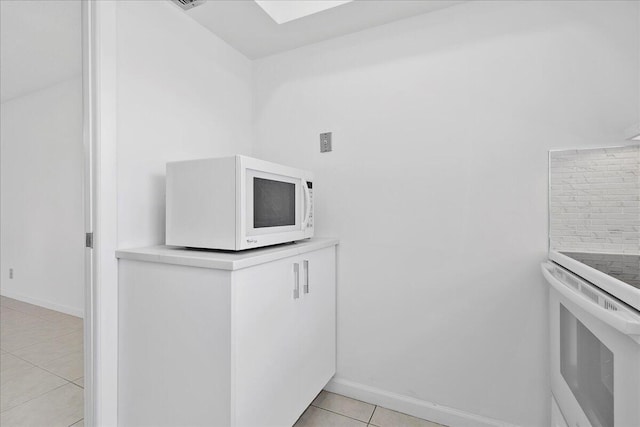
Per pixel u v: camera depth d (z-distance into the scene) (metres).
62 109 2.82
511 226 1.39
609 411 0.72
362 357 1.69
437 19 1.53
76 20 1.90
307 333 1.44
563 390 1.09
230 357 1.00
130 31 1.31
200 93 1.65
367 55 1.69
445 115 1.51
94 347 1.19
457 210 1.49
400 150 1.61
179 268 1.10
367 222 1.68
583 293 0.85
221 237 1.16
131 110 1.31
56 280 2.92
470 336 1.46
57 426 1.42
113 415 1.23
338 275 1.74
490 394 1.43
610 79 1.24
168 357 1.12
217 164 1.17
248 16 1.58
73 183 2.78
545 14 1.33
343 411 1.59
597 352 0.80
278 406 1.23
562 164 1.30
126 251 1.22
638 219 1.20
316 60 1.83
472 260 1.46
